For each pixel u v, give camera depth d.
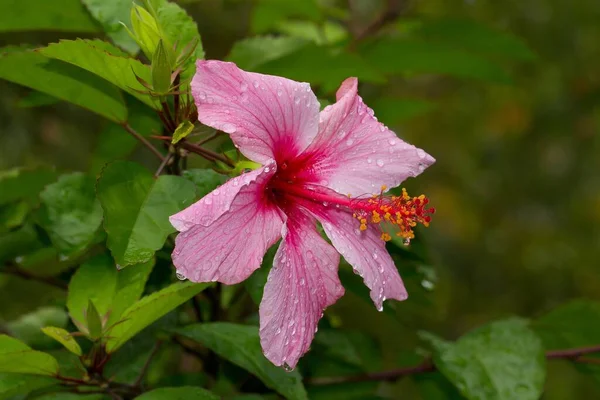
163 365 0.71
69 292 0.56
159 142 0.65
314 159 0.57
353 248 0.56
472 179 1.46
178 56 0.56
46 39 0.86
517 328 0.64
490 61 0.71
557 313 0.68
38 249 0.63
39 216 0.58
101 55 0.54
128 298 0.56
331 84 0.65
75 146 0.96
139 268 0.56
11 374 0.55
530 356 0.63
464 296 1.43
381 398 0.68
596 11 1.12
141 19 0.55
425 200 0.56
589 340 0.69
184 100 0.56
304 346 0.54
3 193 0.63
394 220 0.56
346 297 0.95
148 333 0.60
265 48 0.62
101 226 0.57
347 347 0.68
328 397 0.68
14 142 0.91
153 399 0.55
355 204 0.56
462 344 0.64
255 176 0.52
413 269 0.62
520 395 0.61
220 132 0.57
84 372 0.56
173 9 0.57
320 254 0.56
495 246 1.46
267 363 0.58
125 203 0.54
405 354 0.69
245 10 0.97
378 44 0.70
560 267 1.43
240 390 0.66
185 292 0.53
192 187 0.54
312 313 0.55
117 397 0.57
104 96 0.58
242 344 0.58
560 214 1.45
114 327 0.55
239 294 0.63
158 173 0.55
